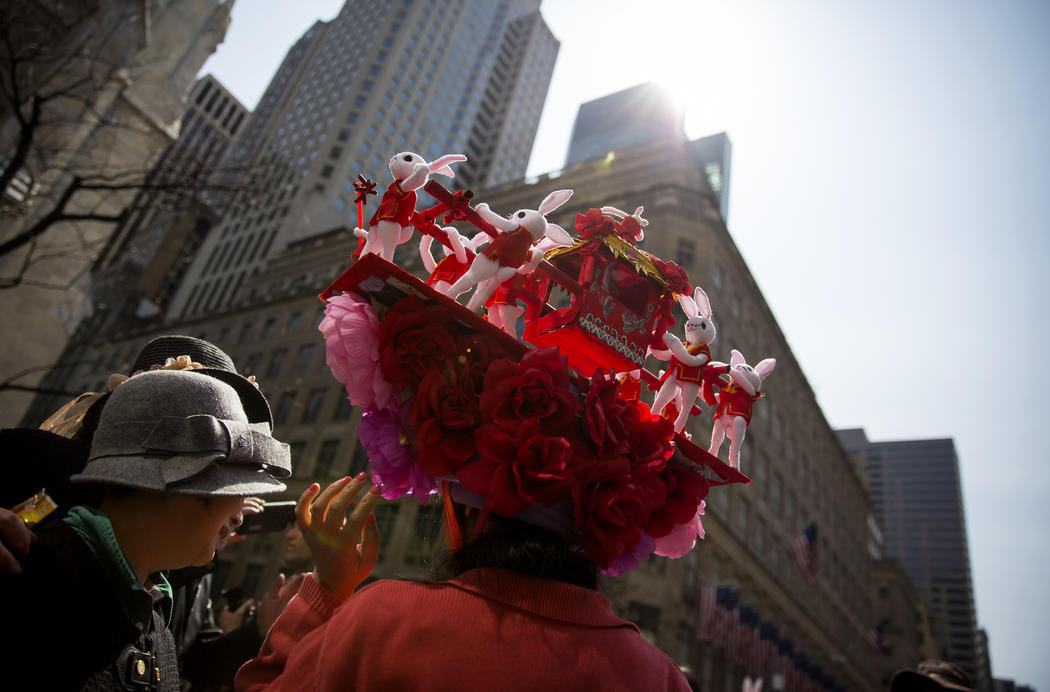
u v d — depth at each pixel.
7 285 10.98
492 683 1.08
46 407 28.50
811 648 38.62
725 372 1.99
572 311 1.77
